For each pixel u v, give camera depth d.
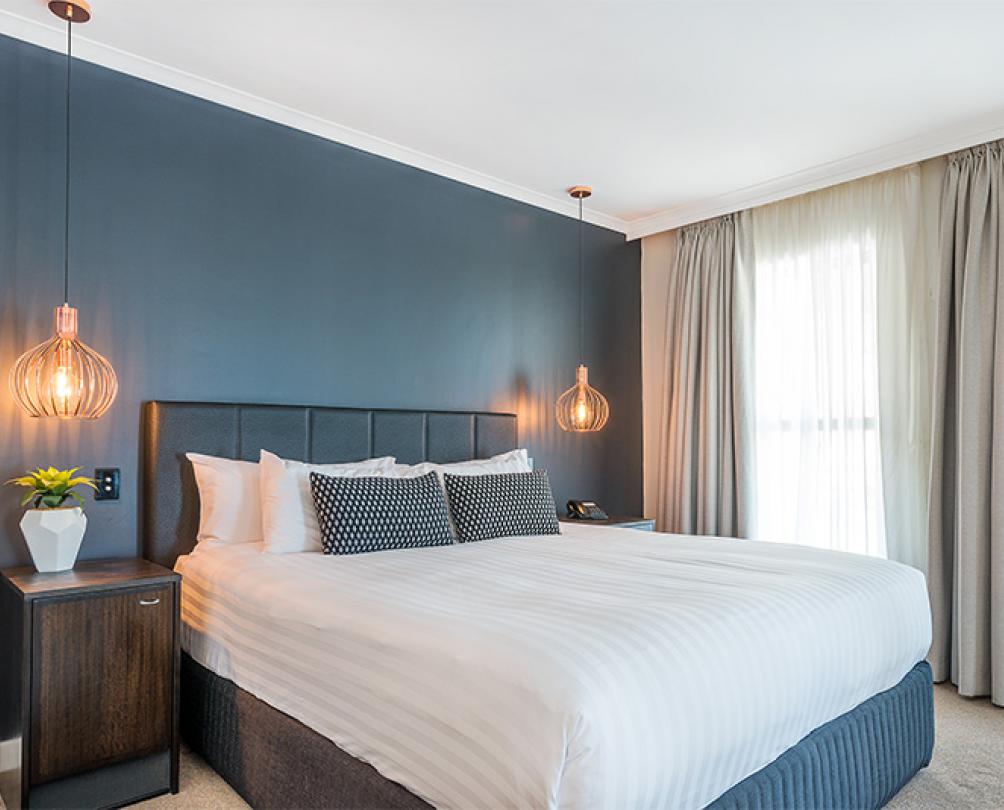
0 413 2.43
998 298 3.18
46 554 2.26
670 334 4.71
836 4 2.35
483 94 3.01
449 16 2.44
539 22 2.47
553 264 4.44
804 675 1.72
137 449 2.73
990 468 3.20
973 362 3.23
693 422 4.51
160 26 2.52
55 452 2.54
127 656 2.15
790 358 4.11
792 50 2.64
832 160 3.72
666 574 2.14
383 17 2.45
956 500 3.28
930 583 3.35
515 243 4.21
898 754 2.17
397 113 3.21
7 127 2.48
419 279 3.71
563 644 1.42
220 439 2.88
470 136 3.45
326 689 1.78
